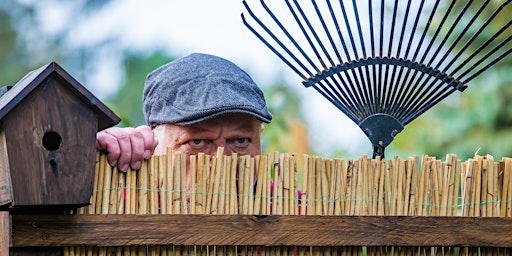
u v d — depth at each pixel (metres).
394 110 4.10
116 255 3.68
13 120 3.38
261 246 3.82
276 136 7.20
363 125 4.08
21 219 3.48
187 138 4.21
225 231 3.69
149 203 3.71
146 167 3.72
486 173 4.00
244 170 3.80
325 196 3.88
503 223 3.93
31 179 3.39
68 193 3.44
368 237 3.81
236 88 4.26
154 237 3.63
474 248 4.01
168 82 4.30
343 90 4.08
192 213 3.73
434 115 8.12
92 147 3.49
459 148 7.99
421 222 3.87
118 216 3.60
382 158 4.08
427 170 3.96
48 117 3.42
